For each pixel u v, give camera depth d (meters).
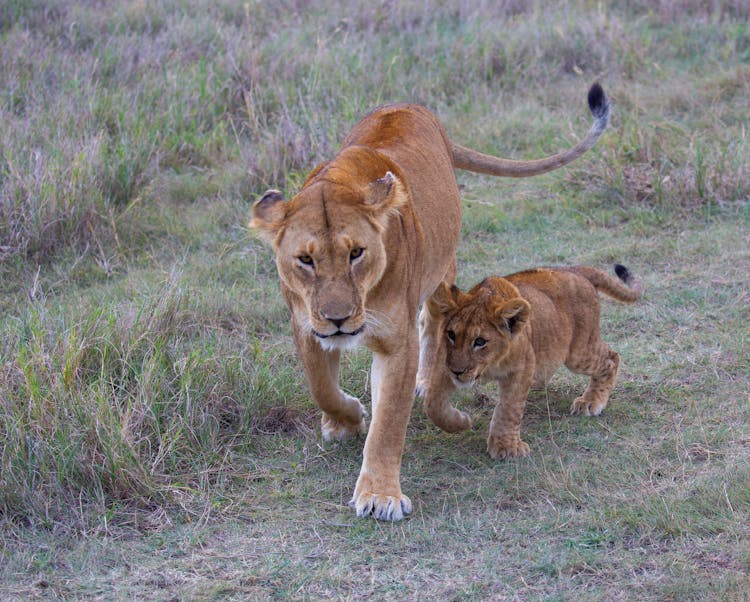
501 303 8.71
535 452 9.09
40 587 6.98
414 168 9.16
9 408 8.48
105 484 8.17
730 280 12.44
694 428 9.25
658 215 14.40
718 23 22.48
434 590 6.95
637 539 7.50
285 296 8.36
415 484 8.61
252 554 7.47
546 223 14.48
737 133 16.64
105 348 9.58
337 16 23.02
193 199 15.29
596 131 11.71
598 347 9.90
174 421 8.97
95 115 16.56
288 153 15.56
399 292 8.03
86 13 22.03
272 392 9.85
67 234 13.47
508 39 21.23
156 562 7.35
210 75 18.45
